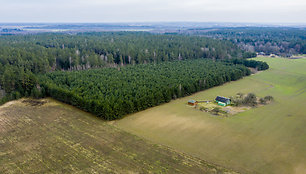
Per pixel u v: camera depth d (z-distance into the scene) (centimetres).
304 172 4488
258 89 10275
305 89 10175
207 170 4534
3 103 8169
